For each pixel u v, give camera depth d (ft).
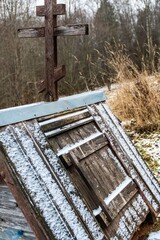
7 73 49.65
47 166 7.87
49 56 10.48
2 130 7.54
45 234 6.95
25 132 8.04
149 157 19.17
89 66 58.65
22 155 7.53
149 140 21.85
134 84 25.03
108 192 9.32
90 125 10.77
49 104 9.44
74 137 9.64
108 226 8.50
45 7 10.50
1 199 8.53
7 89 49.67
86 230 7.63
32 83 52.49
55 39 10.55
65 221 7.34
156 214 10.89
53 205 7.35
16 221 8.40
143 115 24.11
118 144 11.28
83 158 9.25
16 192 7.11
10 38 50.14
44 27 10.61
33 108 8.74
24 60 52.37
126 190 10.04
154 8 82.99
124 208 9.57
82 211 7.91
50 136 8.74
